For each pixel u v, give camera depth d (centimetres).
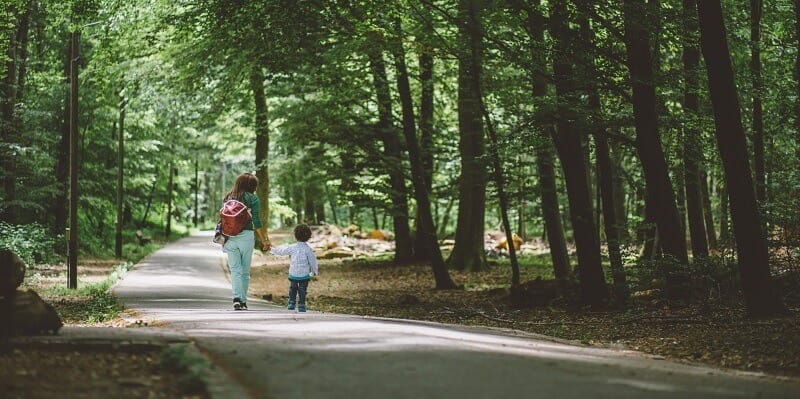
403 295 2130
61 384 504
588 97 1673
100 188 3719
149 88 2667
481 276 2831
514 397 497
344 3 1744
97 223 3919
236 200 1152
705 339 957
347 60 2306
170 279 2191
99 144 3753
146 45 2350
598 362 681
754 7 1769
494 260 3509
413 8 1919
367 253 4069
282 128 3011
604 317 1402
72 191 1906
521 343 827
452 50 1878
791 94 1645
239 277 1156
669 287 1462
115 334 709
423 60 2644
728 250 1473
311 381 527
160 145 4481
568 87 1539
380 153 2880
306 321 941
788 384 633
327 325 887
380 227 6681
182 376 542
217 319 972
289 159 3231
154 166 4553
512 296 1789
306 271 1213
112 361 599
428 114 3006
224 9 1742
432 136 3028
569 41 1502
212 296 1641
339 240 4478
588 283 1591
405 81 2433
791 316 1081
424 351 674
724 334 983
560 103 1501
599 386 547
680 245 1452
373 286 2519
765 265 1098
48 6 2167
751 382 623
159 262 3025
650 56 1470
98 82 2602
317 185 3472
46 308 697
